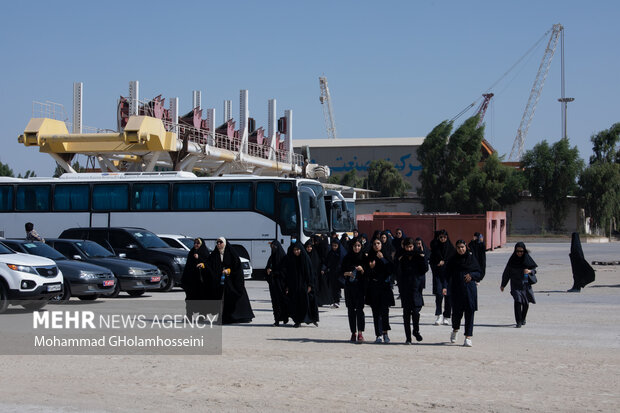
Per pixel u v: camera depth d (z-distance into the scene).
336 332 14.79
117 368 10.52
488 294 23.78
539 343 13.13
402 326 15.83
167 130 44.88
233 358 11.43
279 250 15.87
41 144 41.75
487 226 55.25
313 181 31.52
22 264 17.05
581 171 87.50
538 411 7.95
